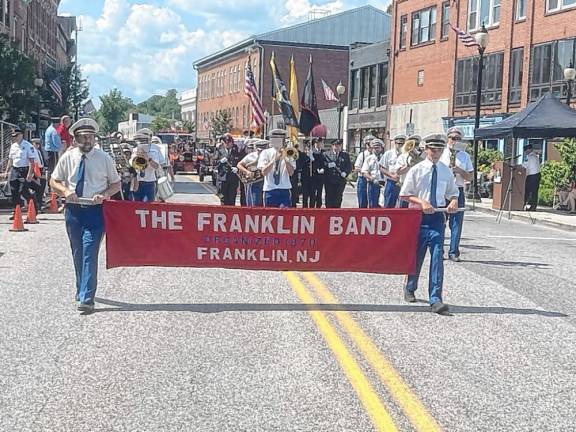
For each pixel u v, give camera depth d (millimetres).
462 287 10250
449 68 41500
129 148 13875
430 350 6969
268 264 8734
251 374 6156
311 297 9156
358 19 75875
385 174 14648
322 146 20062
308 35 74250
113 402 5500
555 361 6730
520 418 5316
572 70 26562
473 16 39469
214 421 5164
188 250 8672
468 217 22719
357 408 5430
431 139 8641
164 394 5676
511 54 36312
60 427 5035
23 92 34219
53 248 13109
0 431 4961
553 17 33469
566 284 10766
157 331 7461
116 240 8570
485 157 32438
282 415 5285
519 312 8719
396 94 47875
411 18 45812
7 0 45406
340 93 41000
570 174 25062
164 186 13992
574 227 19422
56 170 8359
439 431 5031
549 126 22594
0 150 22875
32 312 8227
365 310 8562
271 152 12492
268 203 12555
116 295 9172
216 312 8312
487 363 6613
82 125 8219
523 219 22109
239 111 77812
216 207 8617
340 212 8664
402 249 8750
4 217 18391
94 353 6691
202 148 50500
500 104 37125
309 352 6789
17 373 6137
